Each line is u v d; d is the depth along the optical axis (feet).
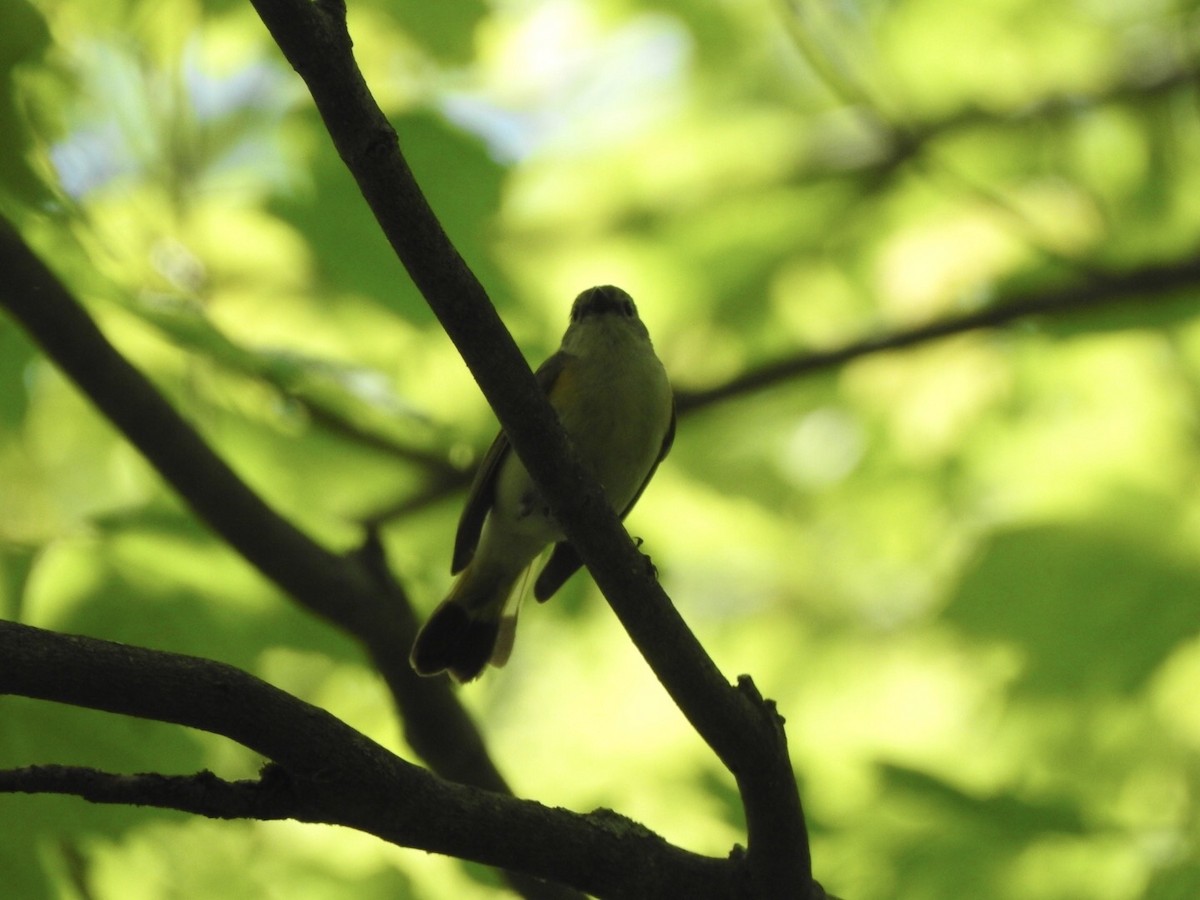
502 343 18.83
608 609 40.88
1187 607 34.96
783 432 45.50
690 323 44.62
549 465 19.39
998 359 44.78
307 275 30.63
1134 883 28.66
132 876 29.60
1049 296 37.52
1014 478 42.98
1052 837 28.99
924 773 29.58
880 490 45.85
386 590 28.02
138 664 16.74
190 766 26.37
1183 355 42.39
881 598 46.39
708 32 45.98
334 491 33.83
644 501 42.96
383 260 29.91
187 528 28.58
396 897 30.96
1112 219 43.04
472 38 36.58
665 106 46.83
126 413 25.41
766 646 46.19
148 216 29.78
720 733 20.04
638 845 20.11
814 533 46.01
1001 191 43.86
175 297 28.53
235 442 32.76
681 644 19.79
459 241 29.45
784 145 44.98
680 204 44.24
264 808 17.63
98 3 28.86
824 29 40.78
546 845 19.38
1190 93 43.14
